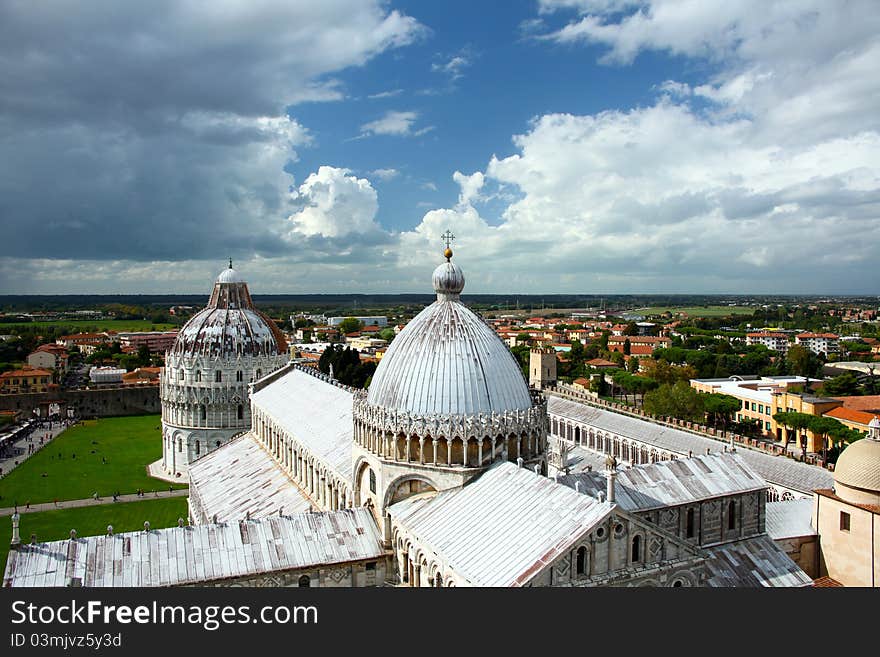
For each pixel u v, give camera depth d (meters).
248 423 183.12
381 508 59.25
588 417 166.88
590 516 45.22
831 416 180.00
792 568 69.31
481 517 50.78
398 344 61.97
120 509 134.62
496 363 59.69
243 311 192.50
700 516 68.94
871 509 71.94
